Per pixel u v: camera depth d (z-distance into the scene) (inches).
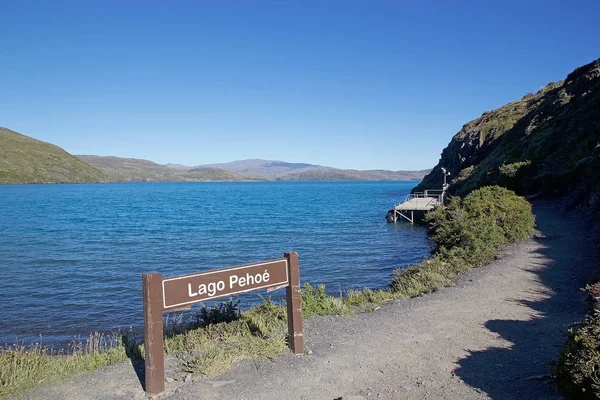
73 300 593.3
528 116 1907.0
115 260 895.7
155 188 7081.7
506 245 602.2
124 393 194.1
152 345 190.4
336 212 2170.3
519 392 190.9
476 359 232.1
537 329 278.4
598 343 166.4
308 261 853.8
